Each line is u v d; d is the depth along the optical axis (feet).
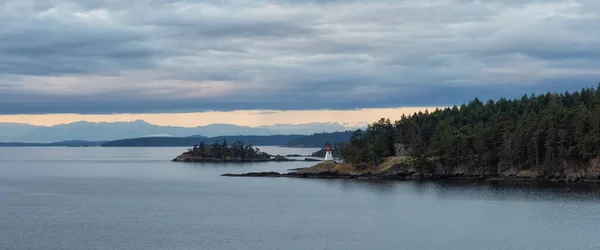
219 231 379.55
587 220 396.57
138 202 542.98
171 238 357.00
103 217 442.09
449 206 477.36
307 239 352.08
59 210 483.92
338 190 632.38
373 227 387.75
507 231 363.56
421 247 326.85
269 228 389.80
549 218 406.41
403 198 542.16
